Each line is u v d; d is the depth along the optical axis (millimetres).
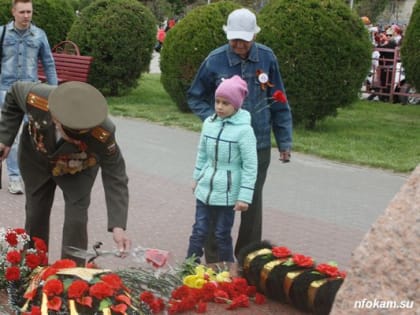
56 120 3656
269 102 5117
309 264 3832
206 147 4836
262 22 11438
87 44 14500
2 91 7262
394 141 11594
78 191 4094
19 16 7191
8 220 6367
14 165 7105
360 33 11508
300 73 11312
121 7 14594
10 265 3793
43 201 4270
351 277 2578
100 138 3793
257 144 5035
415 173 2631
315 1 11359
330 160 9812
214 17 12711
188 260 4281
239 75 4992
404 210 2557
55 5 15641
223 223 4879
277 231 6488
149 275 3838
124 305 3295
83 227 4102
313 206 7406
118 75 14773
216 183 4762
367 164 9570
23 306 3480
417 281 2443
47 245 4402
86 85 3695
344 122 13305
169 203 7211
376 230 2574
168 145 10266
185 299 3781
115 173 3984
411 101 16812
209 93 5133
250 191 4703
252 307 3852
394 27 20531
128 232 6234
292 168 9133
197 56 12594
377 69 16656
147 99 15227
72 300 3244
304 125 12211
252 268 3943
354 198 7812
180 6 43562
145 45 14742
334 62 11297
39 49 7367
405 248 2494
